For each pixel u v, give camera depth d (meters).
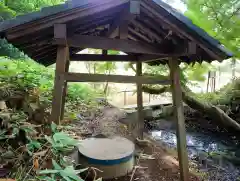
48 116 3.28
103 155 2.82
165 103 8.42
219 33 6.25
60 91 2.49
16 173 1.90
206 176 3.96
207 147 5.78
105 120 5.77
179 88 2.97
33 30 2.01
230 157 5.11
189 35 2.37
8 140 2.29
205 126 7.55
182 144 2.96
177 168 3.47
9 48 5.29
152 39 3.16
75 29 2.63
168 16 2.23
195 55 2.87
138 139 4.62
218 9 6.24
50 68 7.59
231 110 7.70
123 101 9.38
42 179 1.70
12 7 7.30
